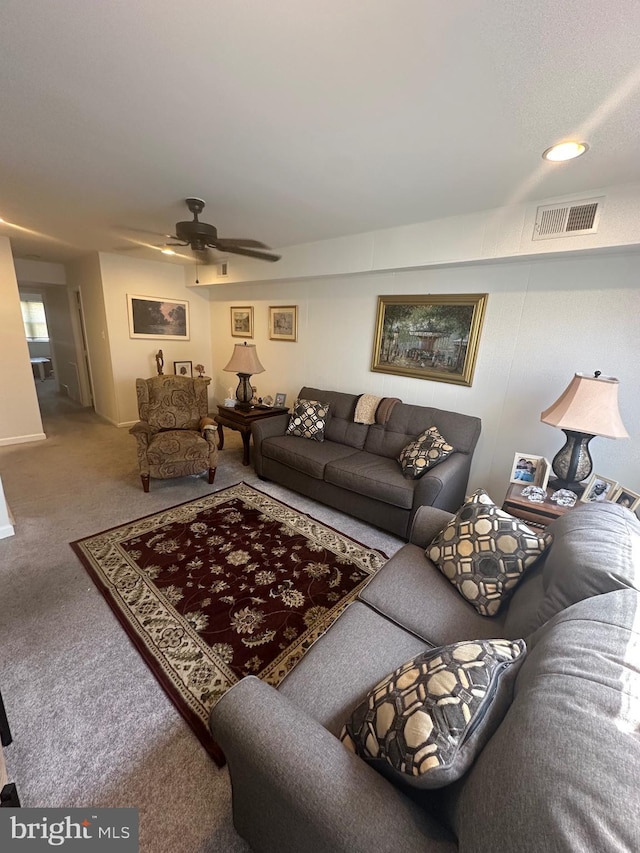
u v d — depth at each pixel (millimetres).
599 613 791
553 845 444
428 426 2930
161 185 2262
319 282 3895
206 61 1188
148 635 1720
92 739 1273
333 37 1062
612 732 531
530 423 2699
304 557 2354
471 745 679
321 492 2971
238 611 1889
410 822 648
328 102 1388
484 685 747
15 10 1000
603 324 2320
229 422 4012
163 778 1171
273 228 3127
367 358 3596
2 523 2447
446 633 1271
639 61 1088
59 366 6949
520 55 1093
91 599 1932
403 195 2264
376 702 819
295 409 3576
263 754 743
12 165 2008
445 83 1244
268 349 4691
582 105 1322
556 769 508
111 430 4934
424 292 3088
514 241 2348
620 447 2342
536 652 781
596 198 2027
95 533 2539
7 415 4262
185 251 4199
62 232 3496
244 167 1985
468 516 1582
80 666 1549
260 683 904
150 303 5062
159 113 1497
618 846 415
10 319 4129
